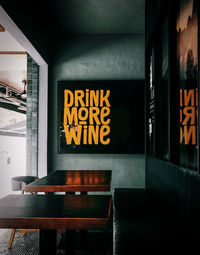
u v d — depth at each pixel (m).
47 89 4.62
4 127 12.89
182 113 2.40
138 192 3.16
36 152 4.57
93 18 4.18
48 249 1.68
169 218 2.05
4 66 6.05
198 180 1.55
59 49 4.77
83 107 4.62
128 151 4.55
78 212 1.67
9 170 9.40
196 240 1.55
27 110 4.60
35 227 1.56
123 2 3.69
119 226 1.84
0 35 4.05
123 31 4.68
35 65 4.61
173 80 2.32
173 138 2.29
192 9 2.25
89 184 2.60
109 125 4.59
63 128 4.63
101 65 4.75
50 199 2.07
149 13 3.45
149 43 3.40
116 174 4.64
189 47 2.36
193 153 2.35
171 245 1.52
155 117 3.06
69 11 3.93
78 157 4.68
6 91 8.02
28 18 3.27
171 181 2.15
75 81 4.64
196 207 1.57
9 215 1.61
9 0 2.55
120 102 4.60
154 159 2.94
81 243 2.81
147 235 1.68
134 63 4.74
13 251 3.04
